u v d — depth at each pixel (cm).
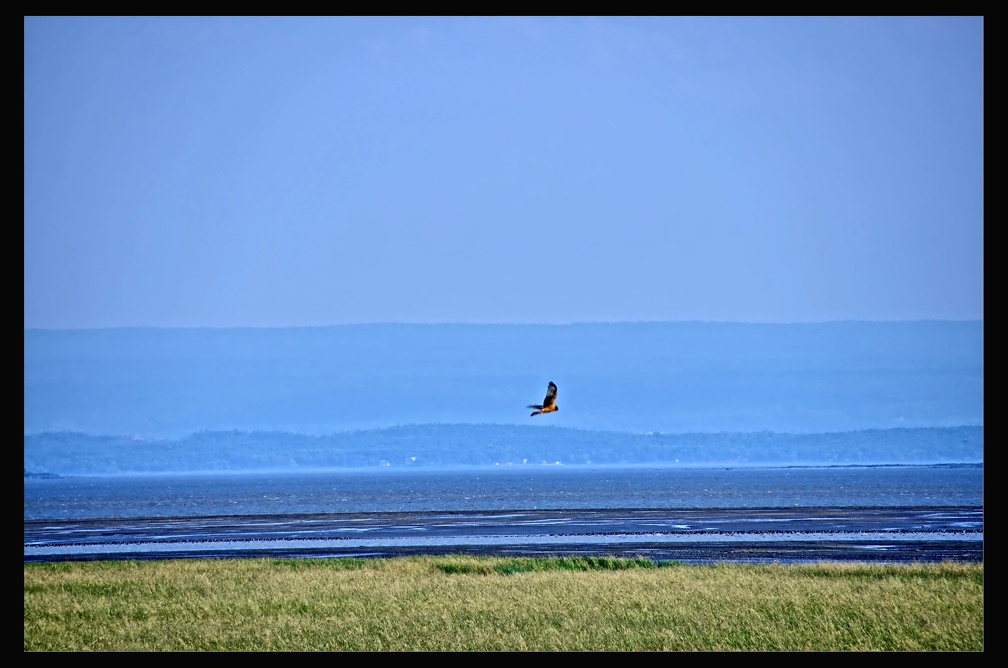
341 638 9856
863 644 9456
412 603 11694
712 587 12725
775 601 11562
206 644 9662
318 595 12481
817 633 9925
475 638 9781
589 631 10056
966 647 9325
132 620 10944
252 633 10156
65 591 13075
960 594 12019
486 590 12619
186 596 12531
